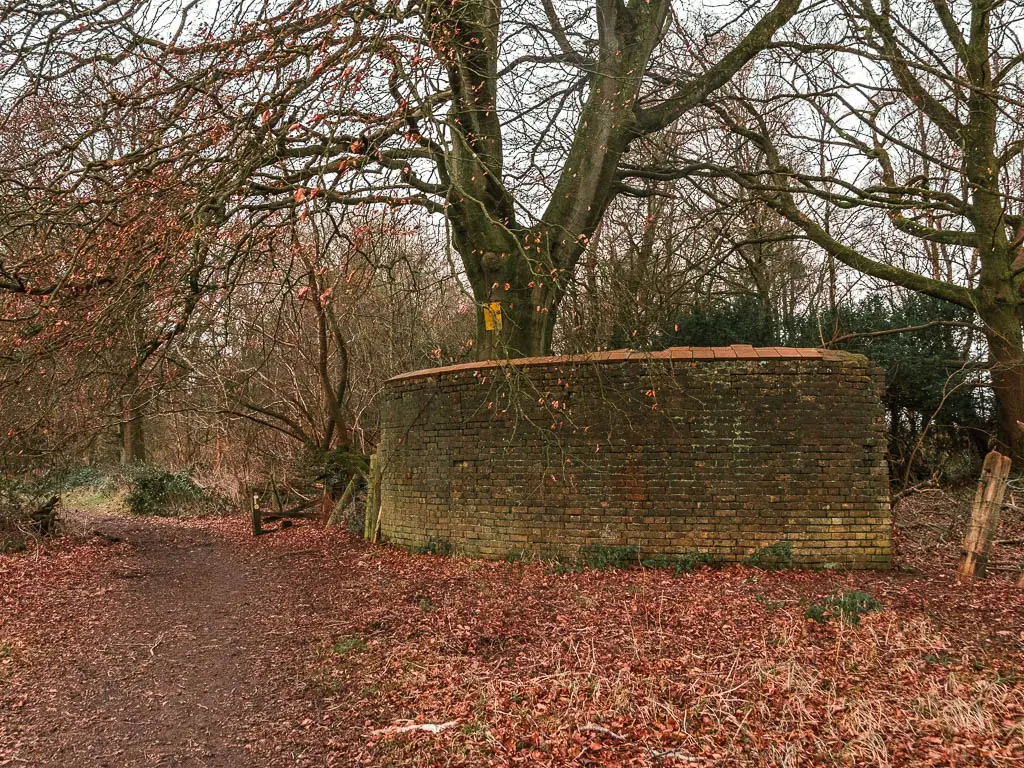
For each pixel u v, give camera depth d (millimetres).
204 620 9555
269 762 5594
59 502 16656
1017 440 16266
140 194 8273
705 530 10508
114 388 11547
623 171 15641
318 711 6453
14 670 7586
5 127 9094
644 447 10742
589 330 12570
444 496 12289
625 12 14141
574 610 8766
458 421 12117
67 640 8648
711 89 14875
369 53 7637
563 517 11039
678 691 6430
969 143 16250
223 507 23172
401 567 11648
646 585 9641
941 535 12094
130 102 8344
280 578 12031
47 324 8414
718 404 10562
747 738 5625
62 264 9188
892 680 6492
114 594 11070
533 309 13641
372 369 24078
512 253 13680
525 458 11359
